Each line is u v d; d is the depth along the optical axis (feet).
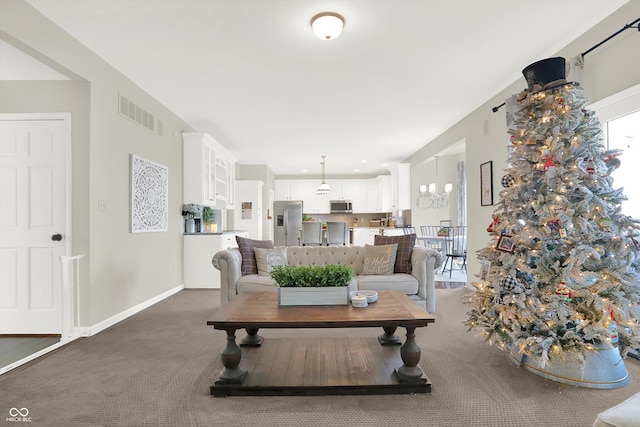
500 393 6.00
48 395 6.00
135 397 5.94
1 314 9.32
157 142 13.19
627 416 3.02
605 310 5.80
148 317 11.01
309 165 27.86
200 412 5.49
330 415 5.39
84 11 7.57
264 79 11.26
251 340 8.06
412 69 10.63
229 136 18.62
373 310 6.63
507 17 7.97
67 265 8.69
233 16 7.80
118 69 10.50
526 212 6.85
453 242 19.01
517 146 7.14
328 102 13.46
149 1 7.23
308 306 6.96
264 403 5.74
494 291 6.97
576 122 6.27
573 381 6.22
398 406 5.62
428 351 7.93
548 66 6.64
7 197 9.34
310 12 7.68
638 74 7.28
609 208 6.06
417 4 7.43
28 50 7.53
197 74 10.87
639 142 7.51
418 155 22.17
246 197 25.27
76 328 9.21
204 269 15.71
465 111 14.64
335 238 21.80
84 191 9.27
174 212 14.78
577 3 7.52
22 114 9.27
